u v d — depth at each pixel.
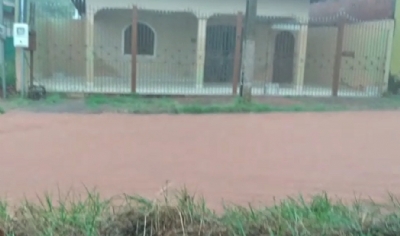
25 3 12.27
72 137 7.55
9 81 13.41
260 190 4.74
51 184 4.86
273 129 8.66
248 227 3.31
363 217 3.46
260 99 13.36
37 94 12.43
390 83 15.51
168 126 8.82
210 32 16.25
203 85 15.25
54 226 3.27
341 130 8.69
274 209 3.63
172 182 5.00
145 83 15.47
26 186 4.78
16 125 8.62
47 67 14.86
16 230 3.23
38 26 14.61
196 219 3.41
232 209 3.67
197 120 9.66
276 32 16.52
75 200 4.02
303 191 4.73
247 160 6.12
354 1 17.25
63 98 12.58
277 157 6.33
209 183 4.98
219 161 6.04
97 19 16.00
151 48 16.58
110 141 7.26
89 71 14.24
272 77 16.72
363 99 13.93
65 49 14.92
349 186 4.97
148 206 3.50
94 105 11.41
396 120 10.11
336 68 14.53
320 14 19.41
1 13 12.45
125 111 10.66
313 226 3.29
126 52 16.38
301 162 6.07
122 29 16.23
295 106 11.96
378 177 5.38
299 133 8.28
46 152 6.41
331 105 12.50
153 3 15.05
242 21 13.73
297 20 15.93
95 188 4.36
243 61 12.29
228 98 13.26
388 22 15.17
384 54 15.20
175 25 16.58
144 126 8.77
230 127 8.82
